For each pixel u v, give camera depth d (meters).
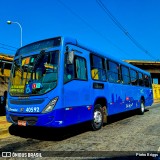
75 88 7.96
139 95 15.53
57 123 7.07
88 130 9.55
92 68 9.27
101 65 10.14
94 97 9.18
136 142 7.38
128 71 13.68
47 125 7.07
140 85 16.00
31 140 7.73
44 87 7.32
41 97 7.23
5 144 7.16
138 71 15.72
